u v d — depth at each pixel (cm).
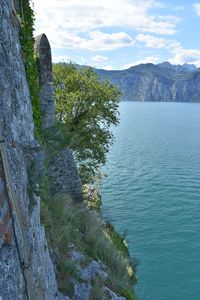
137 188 5056
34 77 1584
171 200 4491
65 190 2347
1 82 840
